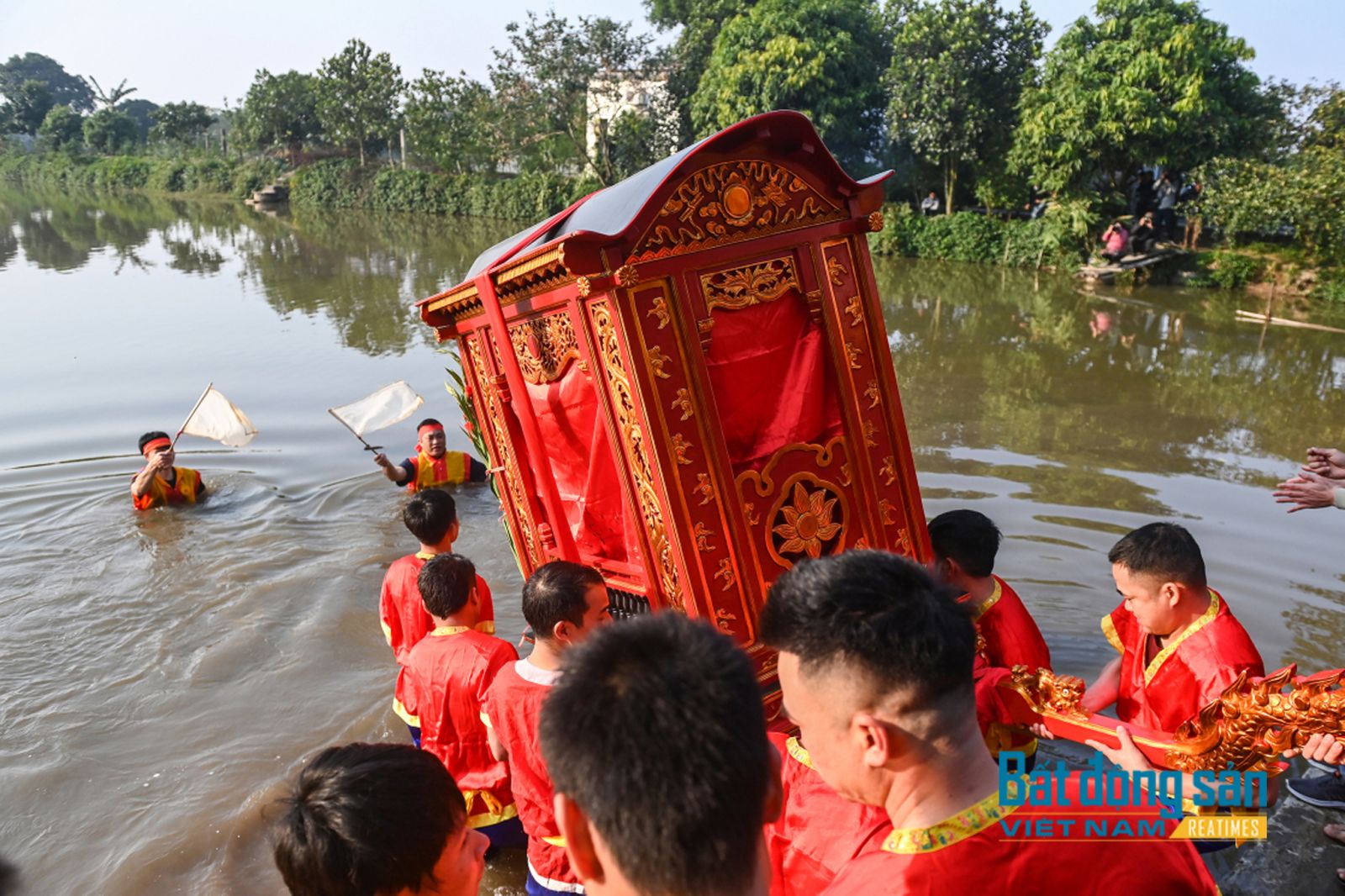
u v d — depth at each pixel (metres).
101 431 10.91
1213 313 17.48
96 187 68.62
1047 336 15.34
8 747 4.89
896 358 13.73
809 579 1.67
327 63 51.38
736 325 3.15
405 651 4.57
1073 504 7.56
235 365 14.16
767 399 3.23
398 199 48.75
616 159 40.16
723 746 1.28
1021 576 6.24
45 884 3.88
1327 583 6.04
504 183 42.91
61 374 13.72
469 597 3.94
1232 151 21.92
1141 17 22.03
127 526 8.05
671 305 2.99
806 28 29.38
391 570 4.68
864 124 31.05
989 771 1.64
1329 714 2.30
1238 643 3.00
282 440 10.51
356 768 1.84
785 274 3.22
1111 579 6.16
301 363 14.19
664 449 2.98
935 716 1.56
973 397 11.37
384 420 7.12
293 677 5.54
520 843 4.02
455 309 4.11
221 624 6.27
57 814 4.34
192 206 52.88
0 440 10.62
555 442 3.64
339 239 34.25
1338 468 3.53
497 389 3.96
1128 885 1.51
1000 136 27.06
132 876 3.86
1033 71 26.23
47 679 5.61
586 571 3.23
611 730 1.30
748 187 3.10
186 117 67.94
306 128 58.22
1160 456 8.92
